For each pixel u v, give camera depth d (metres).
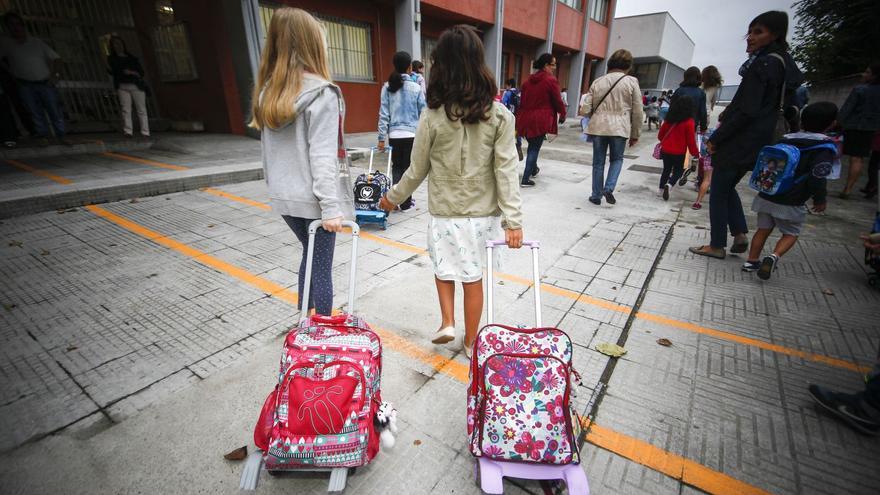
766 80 3.17
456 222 2.16
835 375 2.38
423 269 3.70
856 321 2.92
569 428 1.58
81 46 9.28
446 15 13.84
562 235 4.63
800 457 1.84
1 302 2.97
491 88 1.91
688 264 3.89
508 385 1.57
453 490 1.67
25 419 1.95
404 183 2.23
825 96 11.84
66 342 2.55
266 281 3.38
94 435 1.88
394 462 1.79
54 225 4.42
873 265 3.33
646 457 1.84
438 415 2.06
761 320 2.95
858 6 11.09
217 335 2.65
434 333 2.75
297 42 1.93
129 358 2.41
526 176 6.82
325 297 2.44
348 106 12.04
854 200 6.33
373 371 1.69
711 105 6.68
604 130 5.42
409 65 4.86
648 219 5.23
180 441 1.86
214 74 9.66
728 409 2.13
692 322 2.93
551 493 1.64
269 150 2.16
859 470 1.77
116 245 4.00
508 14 16.33
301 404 1.53
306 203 2.12
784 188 3.16
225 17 8.99
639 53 36.62
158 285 3.28
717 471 1.78
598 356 2.54
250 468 1.55
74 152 7.43
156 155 7.62
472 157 2.04
